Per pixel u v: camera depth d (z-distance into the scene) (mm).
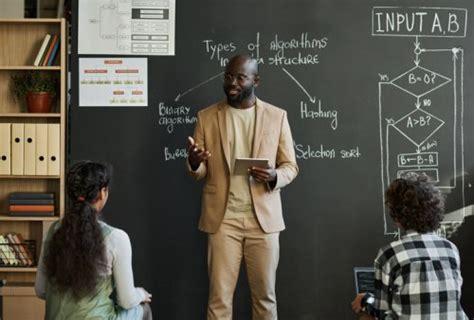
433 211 2395
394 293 2367
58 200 4266
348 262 4109
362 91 4137
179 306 4090
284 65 4117
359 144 4133
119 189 4082
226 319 3445
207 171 3512
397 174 4145
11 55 4285
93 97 4066
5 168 3998
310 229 4109
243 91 3416
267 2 4117
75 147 4062
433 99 4156
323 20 4121
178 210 4105
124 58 4070
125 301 2488
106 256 2410
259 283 3473
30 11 5172
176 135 4098
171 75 4094
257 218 3395
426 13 4148
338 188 4121
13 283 4133
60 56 4191
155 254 4090
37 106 4117
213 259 3436
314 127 4121
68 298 2385
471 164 4160
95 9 4055
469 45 4168
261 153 3430
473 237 4129
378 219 4125
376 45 4137
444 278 2338
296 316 4090
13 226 4277
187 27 4094
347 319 4094
